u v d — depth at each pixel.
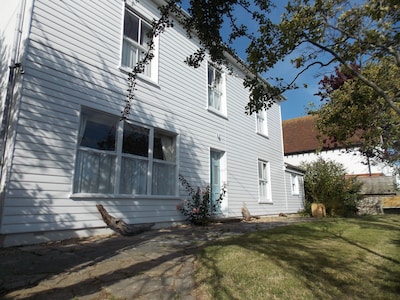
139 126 7.92
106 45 7.34
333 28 3.92
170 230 7.45
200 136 10.28
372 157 16.81
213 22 4.38
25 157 5.39
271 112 16.33
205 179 10.09
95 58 7.00
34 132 5.59
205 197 9.27
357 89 5.47
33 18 5.89
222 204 11.12
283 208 15.49
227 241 5.58
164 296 2.95
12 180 5.18
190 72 10.26
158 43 9.02
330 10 3.91
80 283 3.26
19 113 5.41
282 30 4.02
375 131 7.79
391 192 16.19
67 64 6.37
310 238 6.15
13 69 5.70
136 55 8.37
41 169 5.59
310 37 4.00
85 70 6.73
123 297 2.90
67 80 6.31
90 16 7.05
